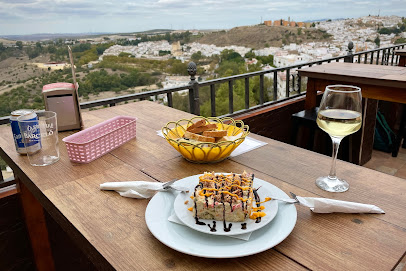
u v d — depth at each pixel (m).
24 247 1.60
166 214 0.73
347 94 0.83
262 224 0.66
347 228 0.68
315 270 0.56
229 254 0.57
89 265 1.81
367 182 0.88
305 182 0.89
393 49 4.06
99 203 0.80
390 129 3.31
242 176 0.82
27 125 1.05
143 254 0.61
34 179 0.94
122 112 1.65
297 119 2.54
